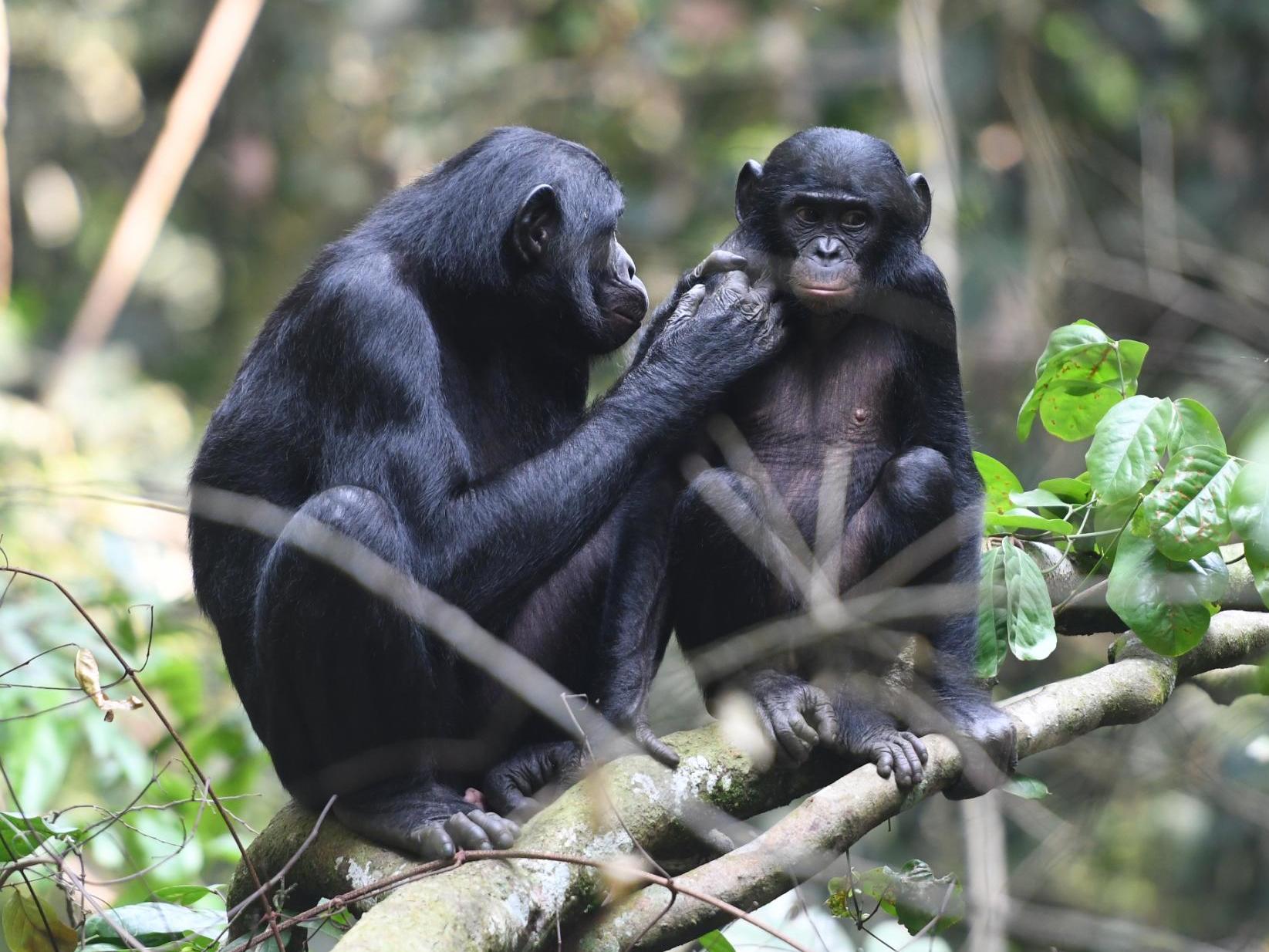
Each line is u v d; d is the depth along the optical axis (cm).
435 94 2745
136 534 1784
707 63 2539
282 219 2920
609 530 1014
